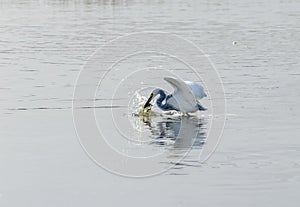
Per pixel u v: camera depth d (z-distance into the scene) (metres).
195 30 36.28
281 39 32.81
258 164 13.11
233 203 11.16
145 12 47.31
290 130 15.69
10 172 12.73
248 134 15.38
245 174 12.54
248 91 20.36
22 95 19.83
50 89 20.72
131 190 11.82
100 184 12.12
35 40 33.22
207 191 11.69
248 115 17.28
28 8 51.97
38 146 14.43
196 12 47.25
